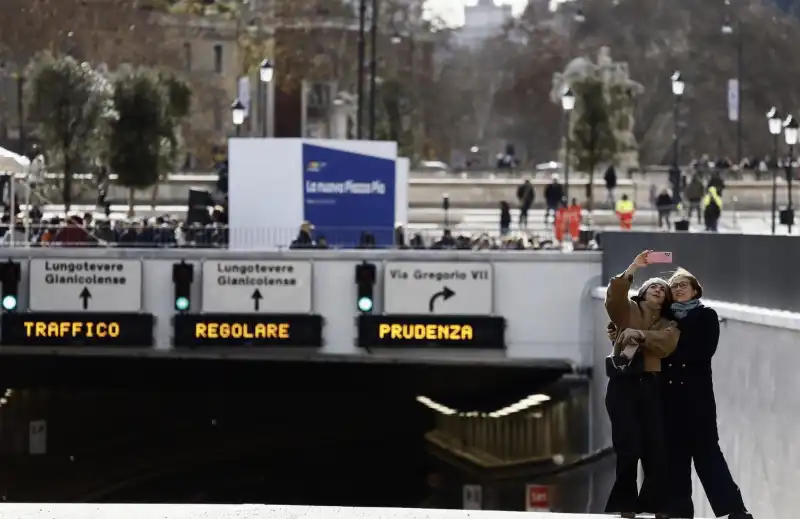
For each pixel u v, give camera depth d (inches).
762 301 2174.0
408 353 3533.5
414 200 6865.2
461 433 4175.7
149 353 3567.9
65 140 5541.3
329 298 3538.4
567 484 3366.1
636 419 1307.8
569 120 6609.3
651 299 1320.1
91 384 4003.4
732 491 1309.1
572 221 3882.9
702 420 1321.4
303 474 4434.1
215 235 3745.1
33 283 3513.8
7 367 3900.1
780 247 2096.5
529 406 3713.1
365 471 4441.4
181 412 4274.1
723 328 2212.1
